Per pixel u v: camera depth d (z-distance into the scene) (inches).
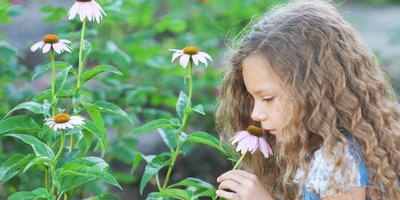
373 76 86.9
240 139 82.6
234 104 91.6
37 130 85.5
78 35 122.0
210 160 165.0
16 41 185.3
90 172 79.5
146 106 164.6
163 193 85.1
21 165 84.3
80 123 80.4
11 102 124.2
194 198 84.4
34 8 210.2
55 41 85.0
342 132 84.0
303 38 83.2
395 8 306.0
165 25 148.1
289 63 81.8
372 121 85.3
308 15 85.1
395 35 192.2
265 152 82.4
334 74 83.3
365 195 83.2
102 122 88.4
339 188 81.2
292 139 83.4
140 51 141.2
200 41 163.6
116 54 126.0
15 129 84.5
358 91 84.8
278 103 82.4
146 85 140.9
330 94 83.4
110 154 132.5
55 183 80.4
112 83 128.0
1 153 120.3
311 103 82.4
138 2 150.2
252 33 84.7
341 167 81.2
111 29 149.0
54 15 125.3
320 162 82.3
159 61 144.9
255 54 82.4
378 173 82.5
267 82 82.0
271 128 83.5
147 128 86.0
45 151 81.1
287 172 85.7
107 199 89.0
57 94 84.7
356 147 82.8
